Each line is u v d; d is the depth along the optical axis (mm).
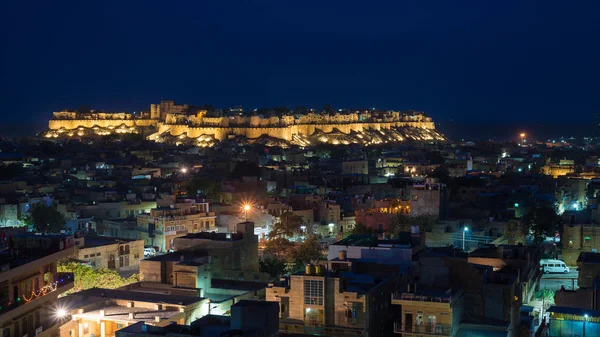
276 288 107125
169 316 107062
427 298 97938
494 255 143500
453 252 125688
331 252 131000
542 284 156375
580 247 179375
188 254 142375
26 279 102312
